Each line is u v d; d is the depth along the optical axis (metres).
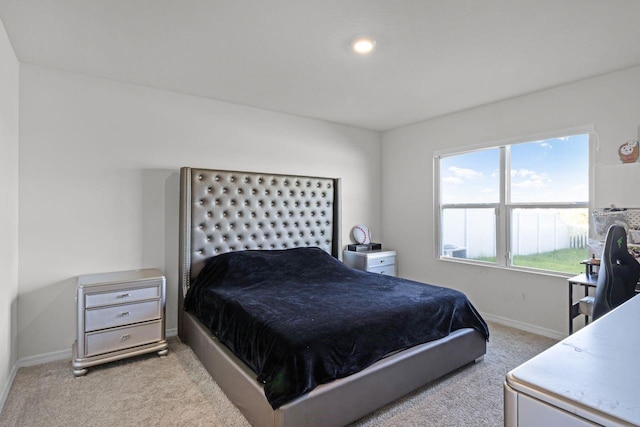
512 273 3.53
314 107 3.79
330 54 2.52
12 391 2.26
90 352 2.52
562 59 2.59
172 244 3.31
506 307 3.58
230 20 2.07
